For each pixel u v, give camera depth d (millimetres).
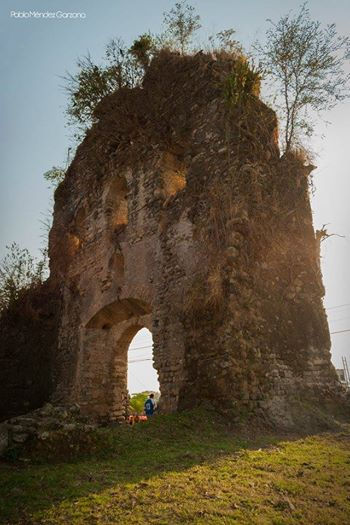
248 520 3373
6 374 14031
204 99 10969
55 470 4578
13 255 15586
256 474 4469
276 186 9758
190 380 8266
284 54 10734
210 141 10266
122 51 13688
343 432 6875
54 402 12930
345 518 3512
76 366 12664
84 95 13859
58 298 14719
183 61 12094
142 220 11594
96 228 13648
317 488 4156
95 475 4445
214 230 9047
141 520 3334
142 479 4297
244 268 8555
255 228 8961
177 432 6574
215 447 5754
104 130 13719
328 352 9062
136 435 6250
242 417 7188
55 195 16703
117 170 13312
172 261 10117
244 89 10414
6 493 3855
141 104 12797
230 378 7547
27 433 5137
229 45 11891
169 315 9688
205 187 9852
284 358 8438
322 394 8492
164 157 11742
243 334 8047
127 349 12836
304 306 9195
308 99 10578
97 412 12031
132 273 11359
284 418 7441
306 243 9758
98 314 12484
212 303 8273
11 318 14883
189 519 3363
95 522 3311
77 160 16156
